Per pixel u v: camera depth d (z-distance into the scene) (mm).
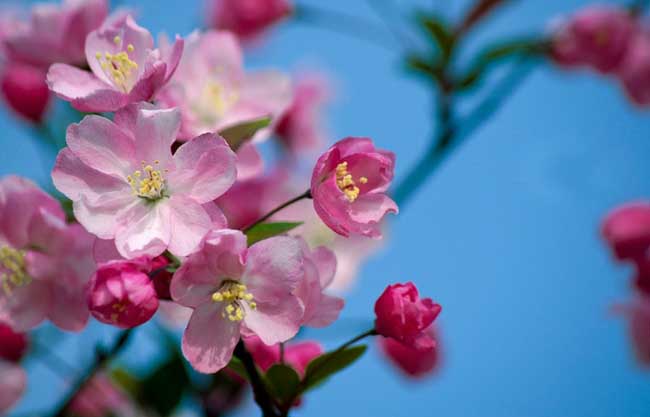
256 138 802
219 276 735
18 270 770
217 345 737
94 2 808
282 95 810
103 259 737
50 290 771
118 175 740
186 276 733
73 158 739
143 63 756
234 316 734
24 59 817
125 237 734
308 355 791
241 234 727
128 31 757
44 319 771
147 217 737
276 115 808
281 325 736
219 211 738
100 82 760
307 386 758
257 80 810
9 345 838
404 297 752
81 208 735
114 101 749
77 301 771
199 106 798
